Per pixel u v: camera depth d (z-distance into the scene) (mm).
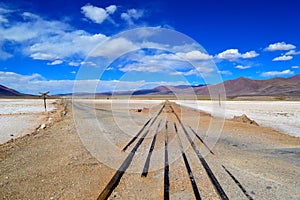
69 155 7945
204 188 5281
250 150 8742
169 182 5617
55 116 21203
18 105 41281
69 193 5145
